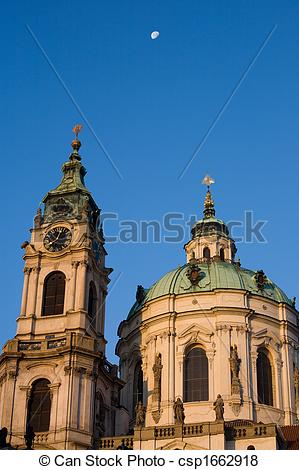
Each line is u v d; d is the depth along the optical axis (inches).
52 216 4387.3
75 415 3752.5
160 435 3686.0
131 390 4495.6
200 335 4311.0
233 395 4106.8
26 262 4259.4
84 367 3875.5
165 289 4552.2
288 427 3998.5
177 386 4215.1
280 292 4621.1
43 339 4015.8
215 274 4544.8
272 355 4355.3
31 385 3870.6
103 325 4274.1
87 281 4178.2
